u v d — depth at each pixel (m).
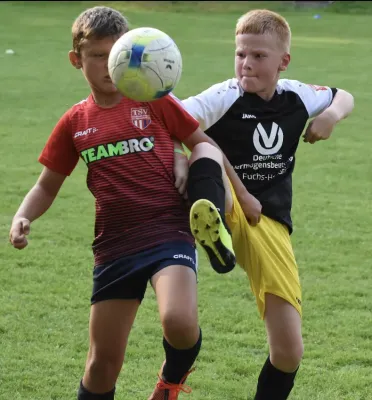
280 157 16.97
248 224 16.11
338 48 92.44
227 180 15.52
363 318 22.78
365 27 115.12
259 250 16.03
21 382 18.23
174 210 14.78
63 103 57.31
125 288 14.49
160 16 124.56
